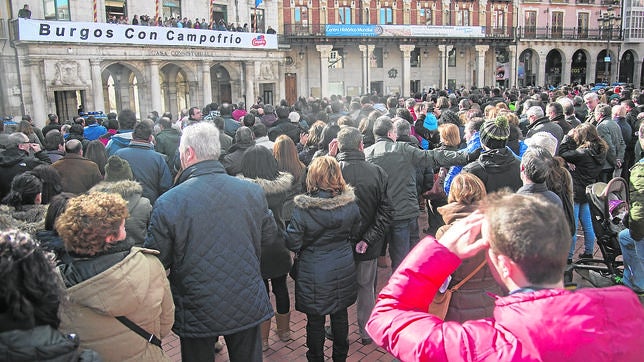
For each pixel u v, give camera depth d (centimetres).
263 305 365
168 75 3119
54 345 203
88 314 274
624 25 4722
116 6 2730
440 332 181
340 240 439
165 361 307
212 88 3391
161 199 346
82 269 279
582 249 776
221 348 517
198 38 2761
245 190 366
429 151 574
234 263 349
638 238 509
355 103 1187
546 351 156
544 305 162
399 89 4044
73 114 2566
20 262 204
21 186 427
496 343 168
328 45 3688
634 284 547
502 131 477
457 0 4081
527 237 169
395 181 577
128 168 540
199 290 343
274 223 392
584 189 691
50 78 2300
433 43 4003
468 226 199
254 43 3075
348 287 441
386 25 3675
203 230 341
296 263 454
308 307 434
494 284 312
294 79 3756
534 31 4366
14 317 200
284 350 516
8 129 1239
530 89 2003
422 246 203
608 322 158
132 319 283
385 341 194
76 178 614
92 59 2405
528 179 425
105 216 279
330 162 434
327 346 515
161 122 840
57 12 2459
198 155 362
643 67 4919
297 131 932
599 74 4862
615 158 852
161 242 340
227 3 3272
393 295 201
